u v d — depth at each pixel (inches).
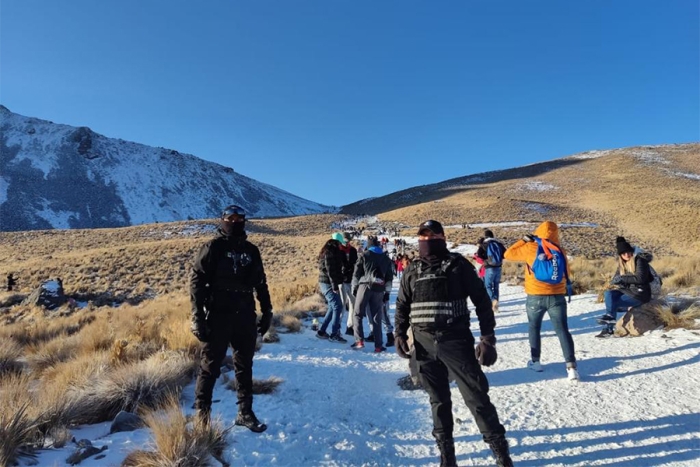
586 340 271.4
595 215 3326.8
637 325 267.9
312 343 304.3
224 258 151.3
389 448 147.7
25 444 131.4
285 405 179.2
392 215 4119.1
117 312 653.9
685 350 227.5
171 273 1425.9
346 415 175.5
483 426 122.6
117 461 126.3
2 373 229.9
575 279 485.4
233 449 137.5
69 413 160.2
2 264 1897.1
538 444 144.7
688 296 336.5
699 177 4675.2
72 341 315.3
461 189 5531.5
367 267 290.7
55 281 993.5
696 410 162.7
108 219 7716.5
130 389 176.6
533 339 220.7
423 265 132.0
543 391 191.9
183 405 178.2
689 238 2365.9
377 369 242.5
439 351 126.5
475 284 128.8
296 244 2285.9
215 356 151.4
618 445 141.1
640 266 269.0
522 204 3764.8
